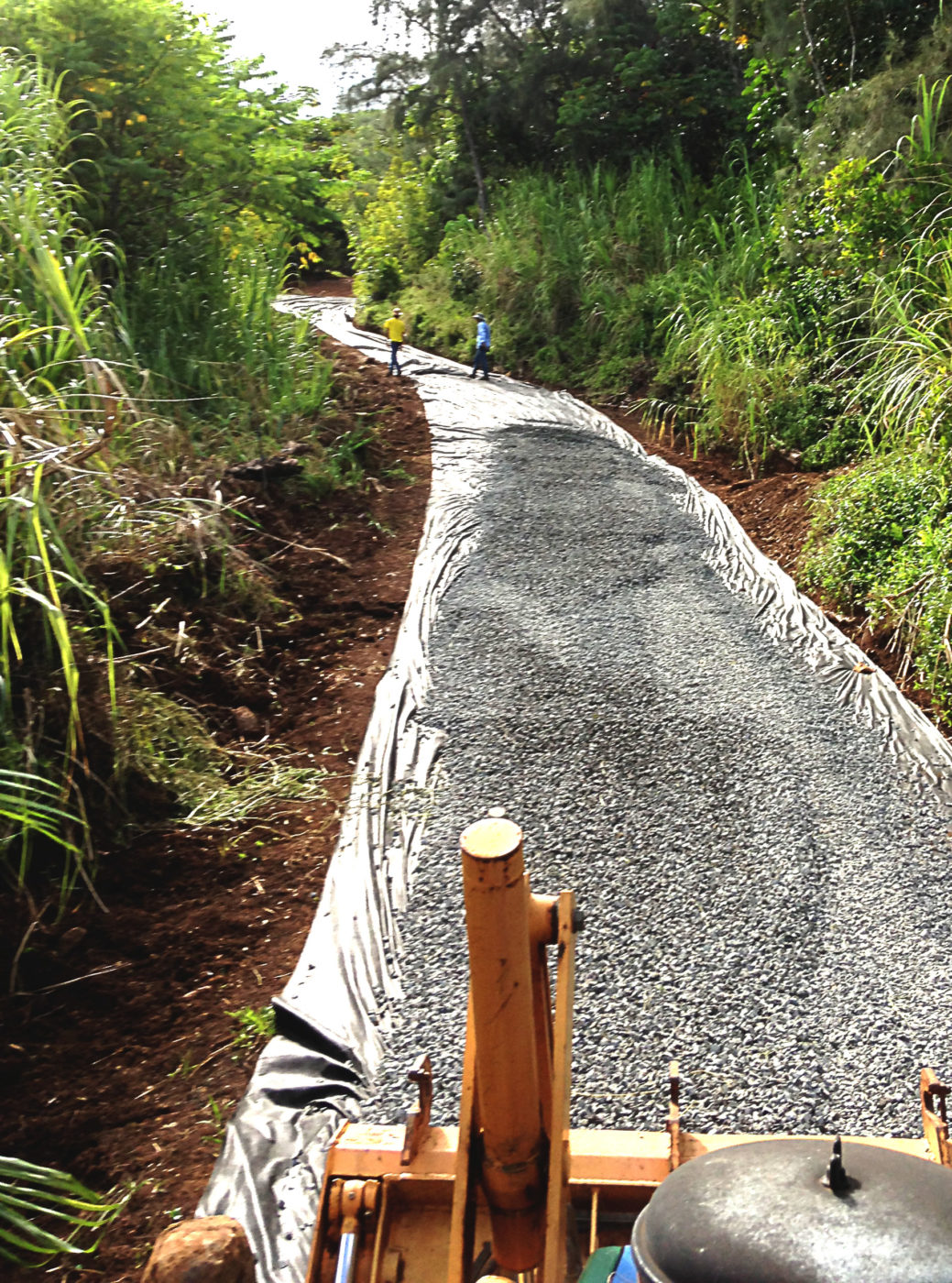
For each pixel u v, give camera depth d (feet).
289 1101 13.79
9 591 17.49
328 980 15.97
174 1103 13.99
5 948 16.31
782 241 46.60
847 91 44.93
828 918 16.62
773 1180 5.32
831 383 41.32
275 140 44.91
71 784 18.06
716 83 70.33
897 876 17.67
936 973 15.38
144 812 19.81
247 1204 12.23
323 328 79.20
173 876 18.58
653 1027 14.46
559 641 26.89
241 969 16.48
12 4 36.94
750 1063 13.79
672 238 59.88
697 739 22.08
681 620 28.19
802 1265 4.66
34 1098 14.07
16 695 18.54
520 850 6.21
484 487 39.65
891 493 29.60
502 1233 7.41
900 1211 4.91
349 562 32.60
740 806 19.69
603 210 66.39
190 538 26.73
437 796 20.71
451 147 88.94
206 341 38.78
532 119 80.89
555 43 80.53
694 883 17.51
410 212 90.99
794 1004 14.82
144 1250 11.82
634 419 50.93
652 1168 8.66
